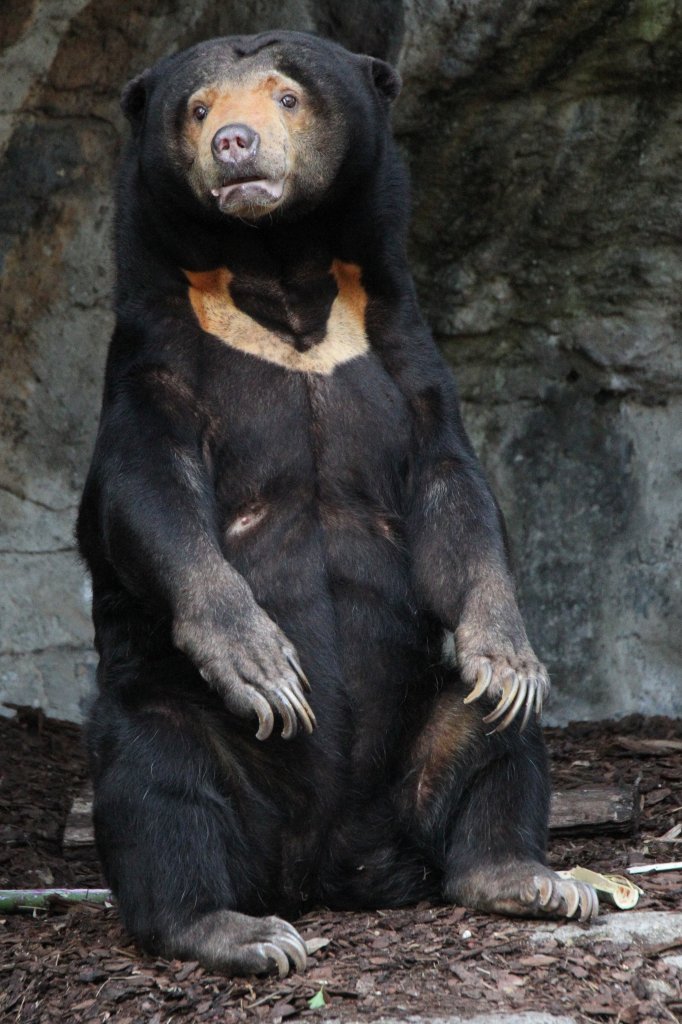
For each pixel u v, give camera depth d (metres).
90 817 13.64
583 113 15.44
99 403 16.30
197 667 9.76
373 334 11.17
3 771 14.88
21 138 15.24
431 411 11.05
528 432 17.09
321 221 10.86
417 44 14.70
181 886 9.66
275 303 10.98
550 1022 8.28
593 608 17.12
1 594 16.19
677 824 13.41
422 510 10.89
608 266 16.42
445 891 10.30
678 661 17.12
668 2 14.64
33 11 14.48
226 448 10.72
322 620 10.59
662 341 16.70
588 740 16.19
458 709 10.60
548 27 14.65
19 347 15.95
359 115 10.84
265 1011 8.62
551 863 12.03
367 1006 8.59
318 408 10.84
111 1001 9.01
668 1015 8.45
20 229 15.53
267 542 10.62
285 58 10.68
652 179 15.88
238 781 10.27
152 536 10.05
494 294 16.53
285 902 10.55
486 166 15.67
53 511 16.31
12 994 9.29
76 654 16.45
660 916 9.83
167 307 10.90
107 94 15.34
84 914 11.05
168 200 10.76
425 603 10.79
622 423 17.05
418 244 16.25
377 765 10.67
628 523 17.12
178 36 15.16
